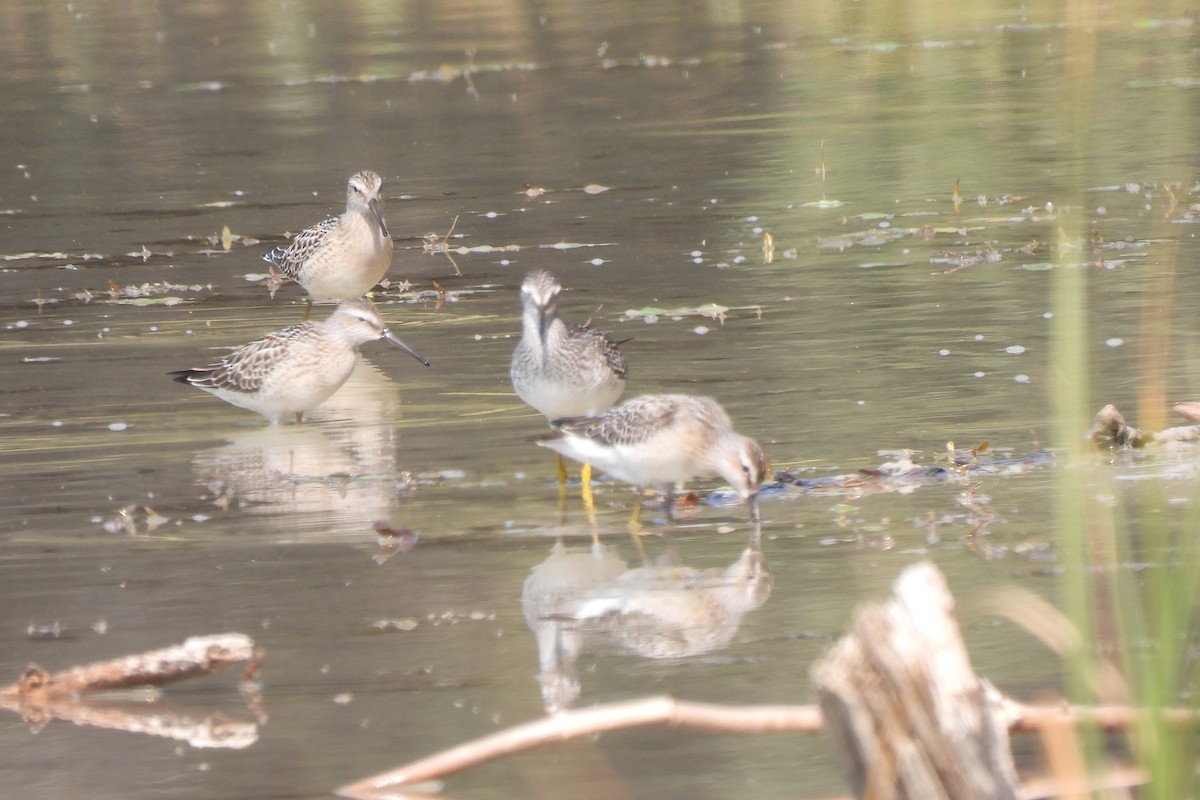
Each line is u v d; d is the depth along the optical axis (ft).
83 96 123.03
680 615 33.22
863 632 18.90
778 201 81.15
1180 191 77.20
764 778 26.50
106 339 60.85
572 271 68.44
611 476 42.80
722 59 131.03
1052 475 40.78
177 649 31.01
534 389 45.16
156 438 48.24
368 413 50.55
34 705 30.17
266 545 38.47
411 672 31.01
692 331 57.57
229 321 63.57
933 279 63.67
